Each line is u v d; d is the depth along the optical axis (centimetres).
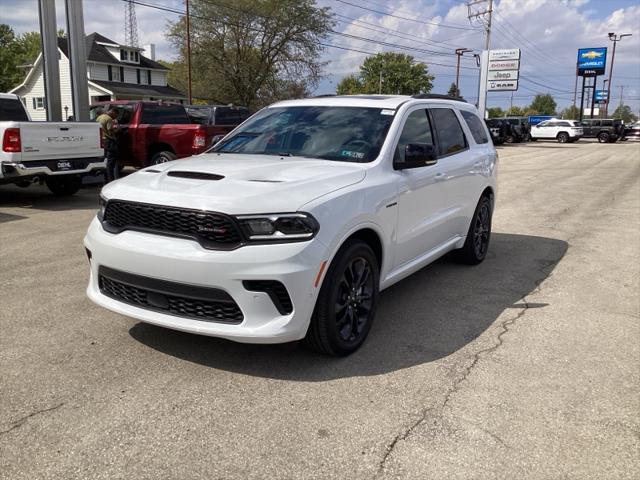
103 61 4906
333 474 273
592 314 502
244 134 525
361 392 352
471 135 636
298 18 4044
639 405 343
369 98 527
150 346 410
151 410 325
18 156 940
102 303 389
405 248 471
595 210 1096
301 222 346
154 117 1371
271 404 335
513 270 646
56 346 408
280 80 4303
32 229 822
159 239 356
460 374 379
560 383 370
